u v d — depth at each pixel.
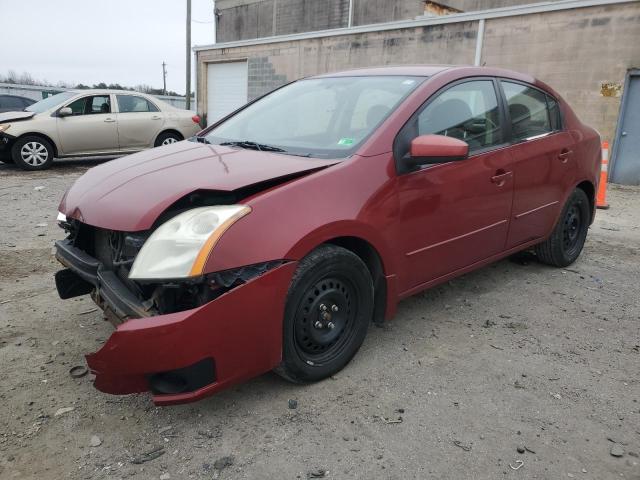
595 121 10.50
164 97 29.75
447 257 3.43
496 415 2.61
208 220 2.35
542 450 2.37
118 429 2.46
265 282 2.40
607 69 10.17
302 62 16.47
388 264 2.99
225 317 2.31
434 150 2.89
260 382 2.86
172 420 2.54
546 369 3.06
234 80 19.53
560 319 3.76
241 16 31.83
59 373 2.92
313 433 2.45
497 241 3.85
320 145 3.14
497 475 2.21
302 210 2.55
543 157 4.13
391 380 2.90
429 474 2.21
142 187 2.67
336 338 2.87
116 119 11.03
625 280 4.61
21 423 2.49
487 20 11.73
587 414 2.64
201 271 2.24
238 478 2.17
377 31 14.09
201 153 3.19
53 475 2.17
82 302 3.85
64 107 10.53
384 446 2.37
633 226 6.78
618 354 3.26
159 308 2.35
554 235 4.61
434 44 12.85
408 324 3.60
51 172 10.12
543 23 10.88
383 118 3.11
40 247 5.16
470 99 3.61
